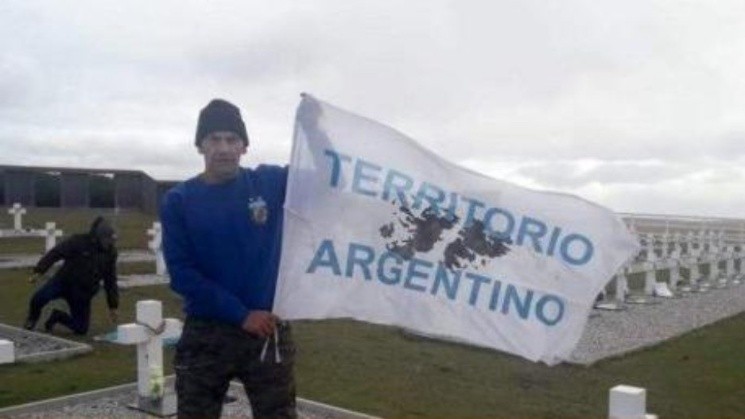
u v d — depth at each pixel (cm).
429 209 412
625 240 402
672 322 1326
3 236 2500
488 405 725
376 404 716
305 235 396
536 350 398
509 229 409
